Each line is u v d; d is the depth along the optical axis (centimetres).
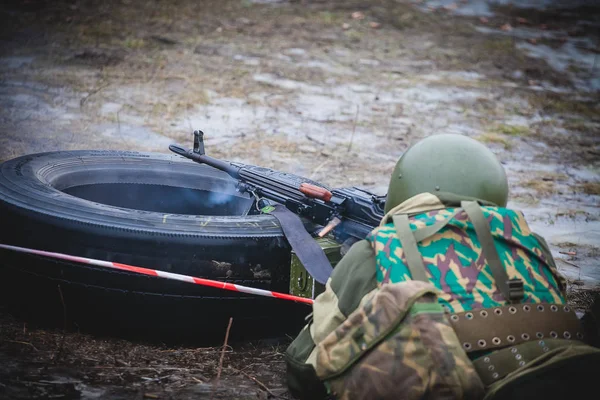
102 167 458
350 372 238
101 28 1125
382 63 1161
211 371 331
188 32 1178
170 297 345
